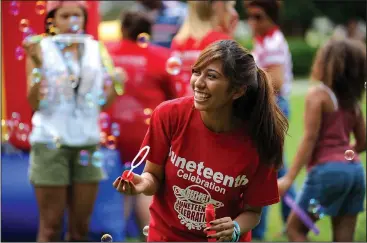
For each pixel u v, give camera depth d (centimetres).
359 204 754
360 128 759
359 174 746
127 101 893
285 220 912
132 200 914
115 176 885
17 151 893
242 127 508
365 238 869
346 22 3928
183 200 523
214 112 498
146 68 891
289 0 3944
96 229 866
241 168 508
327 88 739
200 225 527
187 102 510
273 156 512
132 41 900
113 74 801
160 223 538
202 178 512
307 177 757
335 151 741
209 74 487
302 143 739
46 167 752
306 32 3984
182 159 512
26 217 856
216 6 868
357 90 748
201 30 862
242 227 520
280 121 517
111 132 903
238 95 495
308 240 816
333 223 771
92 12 927
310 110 737
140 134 892
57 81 759
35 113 770
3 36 906
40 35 851
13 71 901
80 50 778
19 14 898
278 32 914
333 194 741
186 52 866
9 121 904
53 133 752
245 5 931
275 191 525
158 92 901
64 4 771
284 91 927
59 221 763
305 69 3366
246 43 3222
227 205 523
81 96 766
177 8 1312
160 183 531
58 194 757
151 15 1230
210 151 507
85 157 768
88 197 779
